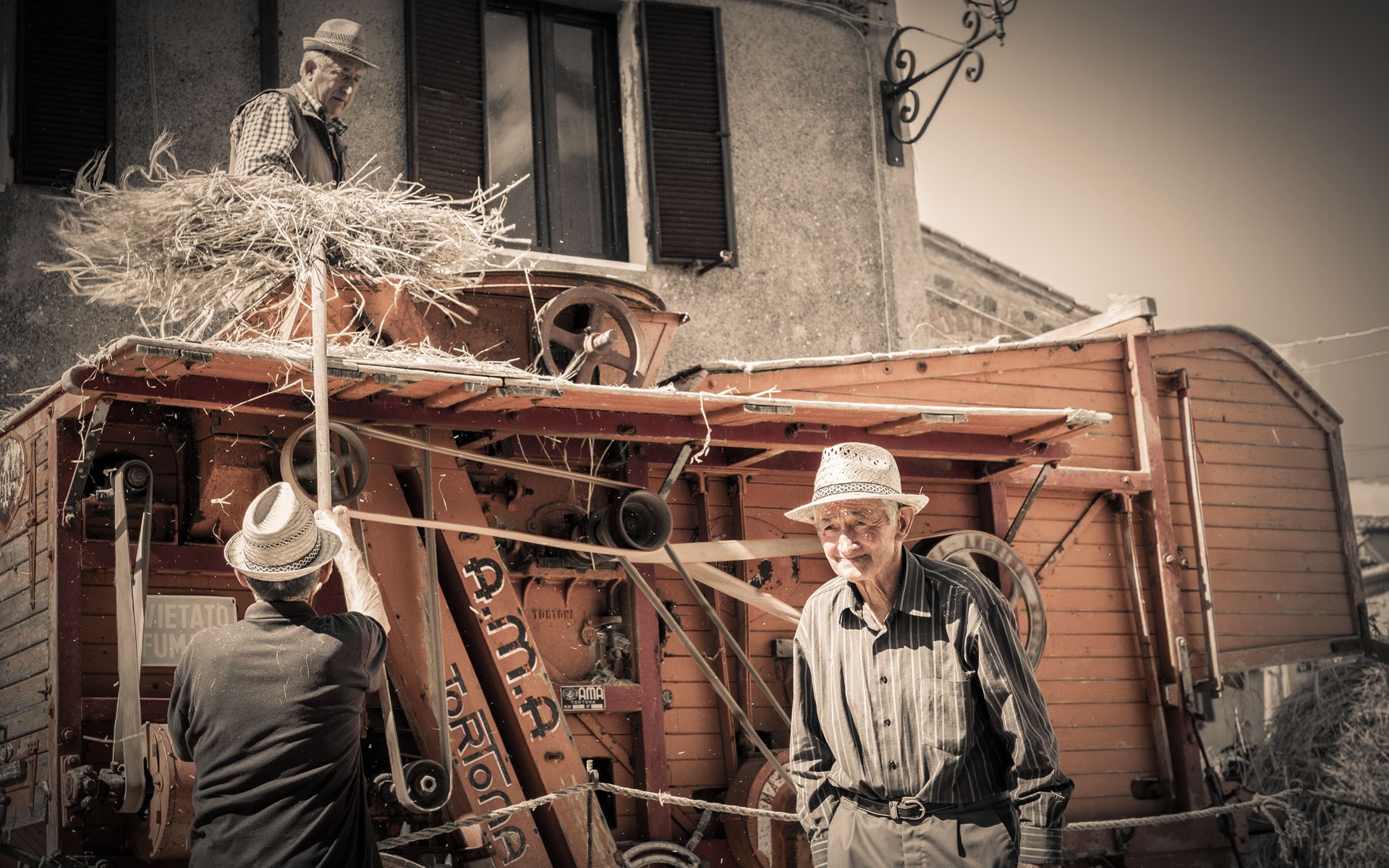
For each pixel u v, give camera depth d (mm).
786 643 6918
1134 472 8484
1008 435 7078
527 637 5887
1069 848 7637
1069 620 8094
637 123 10242
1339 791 11086
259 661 3174
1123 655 8258
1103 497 8414
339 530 3738
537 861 5598
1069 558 8203
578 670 6281
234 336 5707
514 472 6246
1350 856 10922
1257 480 9688
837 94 11172
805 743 3520
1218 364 9656
